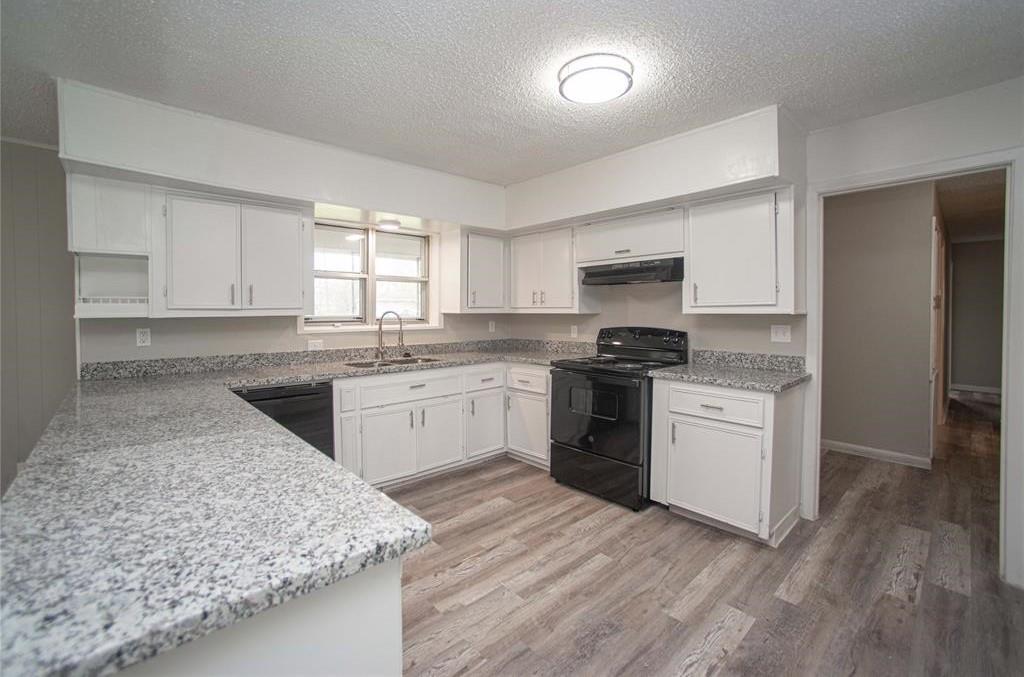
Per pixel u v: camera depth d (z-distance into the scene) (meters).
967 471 3.56
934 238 3.73
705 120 2.57
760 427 2.41
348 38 1.80
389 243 3.99
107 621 0.56
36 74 2.04
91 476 1.07
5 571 0.66
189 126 2.42
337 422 2.90
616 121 2.59
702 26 1.73
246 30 1.74
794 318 2.81
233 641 0.66
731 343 3.10
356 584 0.78
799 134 2.61
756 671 1.61
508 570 2.22
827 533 2.59
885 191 3.80
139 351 2.73
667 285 3.45
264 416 1.71
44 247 2.74
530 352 4.33
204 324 2.95
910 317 3.71
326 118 2.54
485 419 3.73
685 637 1.77
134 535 0.78
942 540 2.50
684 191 2.75
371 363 3.53
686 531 2.60
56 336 2.78
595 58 1.91
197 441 1.37
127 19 1.66
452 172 3.52
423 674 1.59
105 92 2.18
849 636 1.77
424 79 2.12
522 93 2.25
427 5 1.61
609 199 3.15
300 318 3.35
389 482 3.16
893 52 1.90
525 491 3.18
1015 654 1.67
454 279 3.95
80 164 2.17
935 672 1.60
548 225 3.73
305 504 0.92
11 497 0.94
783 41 1.82
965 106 2.23
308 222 3.02
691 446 2.69
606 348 3.70
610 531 2.60
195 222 2.59
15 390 2.67
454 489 3.21
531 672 1.60
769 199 2.63
